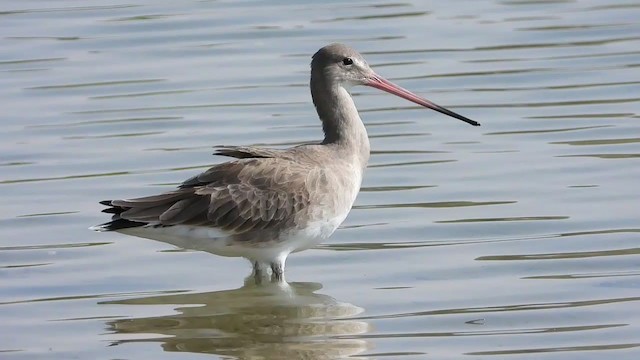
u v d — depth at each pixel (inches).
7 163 779.4
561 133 808.3
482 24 1004.6
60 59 949.8
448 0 1069.1
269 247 612.1
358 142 640.4
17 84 906.1
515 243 658.8
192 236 602.5
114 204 593.6
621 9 1027.9
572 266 626.5
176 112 856.9
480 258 642.8
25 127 836.0
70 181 751.1
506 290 602.2
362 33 989.8
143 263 652.7
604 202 703.7
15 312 587.8
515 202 709.9
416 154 786.8
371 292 607.5
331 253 658.8
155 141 811.4
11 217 703.1
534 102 861.8
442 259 644.1
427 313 579.8
